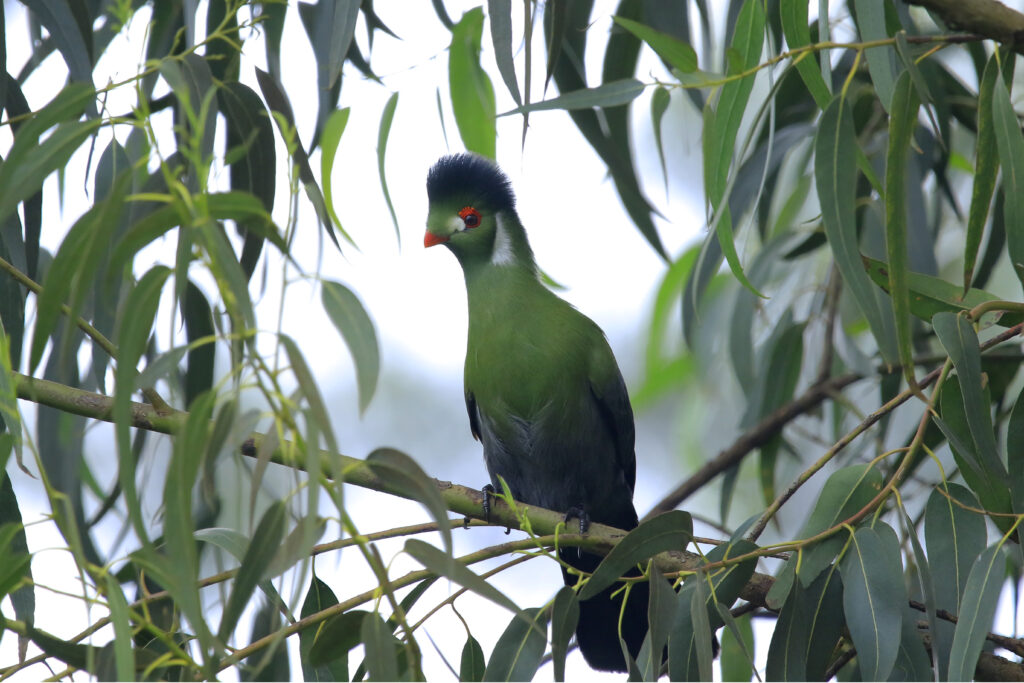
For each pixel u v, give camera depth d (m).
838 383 9.34
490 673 5.52
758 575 6.60
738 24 6.04
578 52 8.20
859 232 8.70
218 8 7.29
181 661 4.23
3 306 6.21
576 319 8.35
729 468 9.51
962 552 5.62
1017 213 5.29
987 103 5.41
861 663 5.12
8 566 4.27
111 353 5.57
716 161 6.06
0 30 6.34
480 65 7.57
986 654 5.86
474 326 8.42
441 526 4.10
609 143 8.42
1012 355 8.05
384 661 4.29
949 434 5.20
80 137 4.35
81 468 8.00
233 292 3.65
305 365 3.61
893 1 6.99
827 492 5.71
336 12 6.12
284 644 6.51
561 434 8.25
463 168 8.59
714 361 10.55
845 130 5.13
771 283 10.52
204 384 7.62
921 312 6.10
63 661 5.05
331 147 5.64
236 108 6.39
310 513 3.53
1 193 4.29
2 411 5.21
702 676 4.91
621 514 8.89
